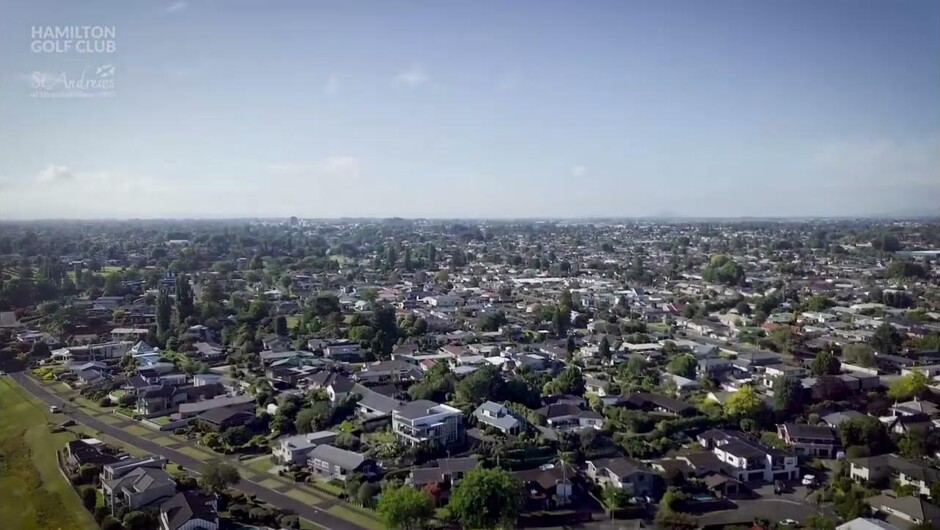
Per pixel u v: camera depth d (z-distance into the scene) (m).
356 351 106.62
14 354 103.44
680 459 65.38
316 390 85.38
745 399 76.31
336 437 69.62
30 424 75.44
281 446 67.56
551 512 56.47
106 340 112.38
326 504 57.06
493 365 90.88
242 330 113.75
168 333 113.69
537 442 67.81
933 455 65.75
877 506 55.28
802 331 117.50
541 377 90.75
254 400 82.56
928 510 52.72
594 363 102.12
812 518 54.09
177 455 67.38
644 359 99.00
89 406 82.62
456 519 54.19
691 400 82.75
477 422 73.38
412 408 72.88
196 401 81.56
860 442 68.00
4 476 61.34
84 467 60.06
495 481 52.72
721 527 53.47
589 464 64.12
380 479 61.16
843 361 99.25
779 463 64.25
